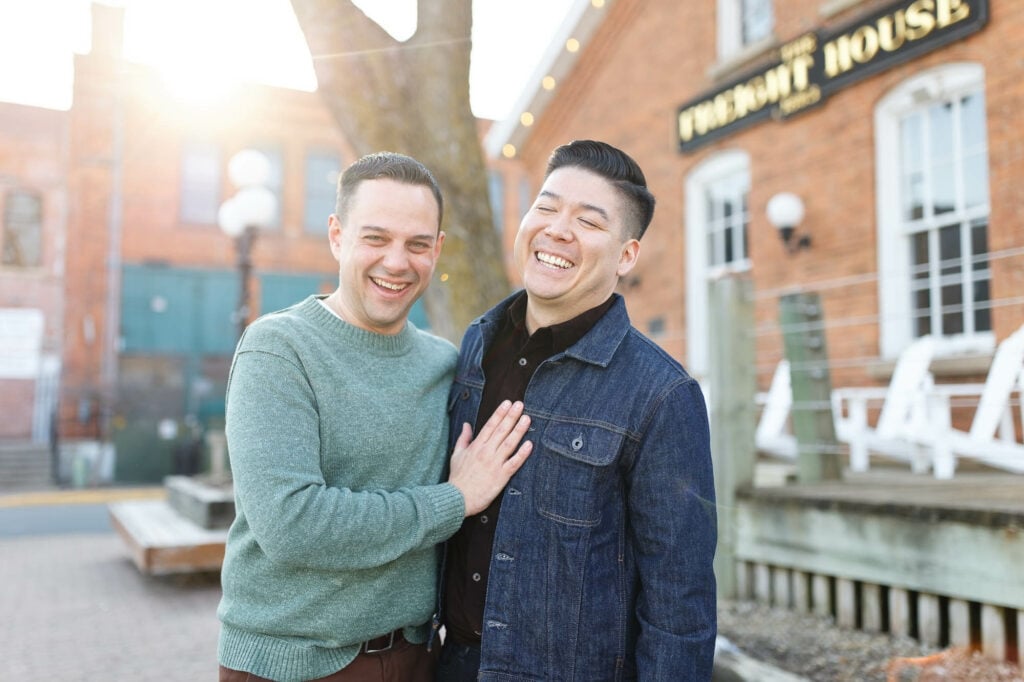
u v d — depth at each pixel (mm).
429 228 1827
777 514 4180
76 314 16984
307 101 18891
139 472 15586
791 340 4828
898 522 3547
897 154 6957
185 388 17516
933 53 6500
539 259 1818
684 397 1711
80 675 4035
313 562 1591
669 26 9320
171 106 17844
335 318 1832
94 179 17281
